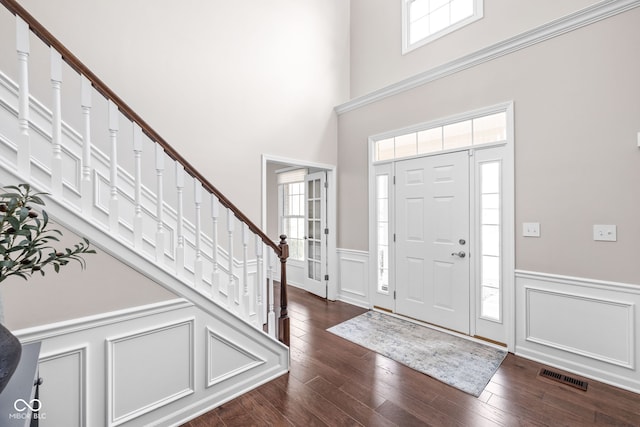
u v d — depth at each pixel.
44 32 1.33
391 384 2.11
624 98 2.04
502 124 2.67
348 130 3.99
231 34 3.02
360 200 3.87
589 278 2.19
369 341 2.80
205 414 1.81
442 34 3.21
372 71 3.96
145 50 2.49
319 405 1.89
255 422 1.74
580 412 1.80
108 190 2.15
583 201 2.21
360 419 1.76
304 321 3.32
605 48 2.11
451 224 2.97
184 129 2.69
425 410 1.83
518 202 2.53
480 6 2.91
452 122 2.95
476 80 2.79
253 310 3.06
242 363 2.03
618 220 2.07
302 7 3.67
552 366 2.34
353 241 3.96
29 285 1.30
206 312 1.86
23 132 1.32
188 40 2.72
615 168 2.08
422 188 3.21
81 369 1.42
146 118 2.49
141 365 1.61
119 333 1.53
